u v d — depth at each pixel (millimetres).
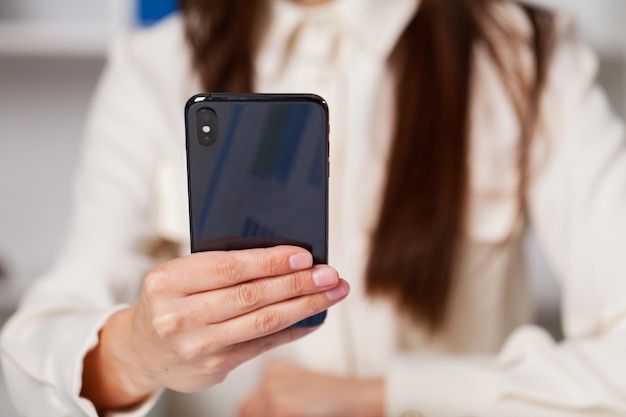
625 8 1269
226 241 434
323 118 422
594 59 784
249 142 424
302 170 427
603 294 683
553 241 753
